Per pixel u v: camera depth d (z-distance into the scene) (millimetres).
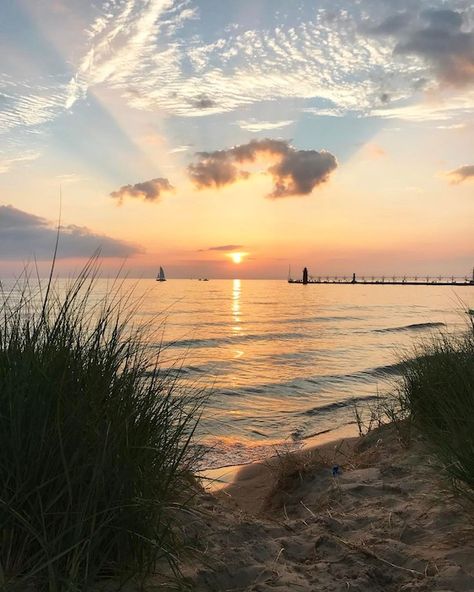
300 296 99812
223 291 125250
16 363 2533
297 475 5109
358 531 3453
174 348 24172
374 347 24875
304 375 16516
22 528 2146
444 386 5191
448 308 60750
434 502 3725
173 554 2602
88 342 2902
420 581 2668
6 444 2277
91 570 2229
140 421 2838
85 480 2348
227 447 8172
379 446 5832
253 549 3025
